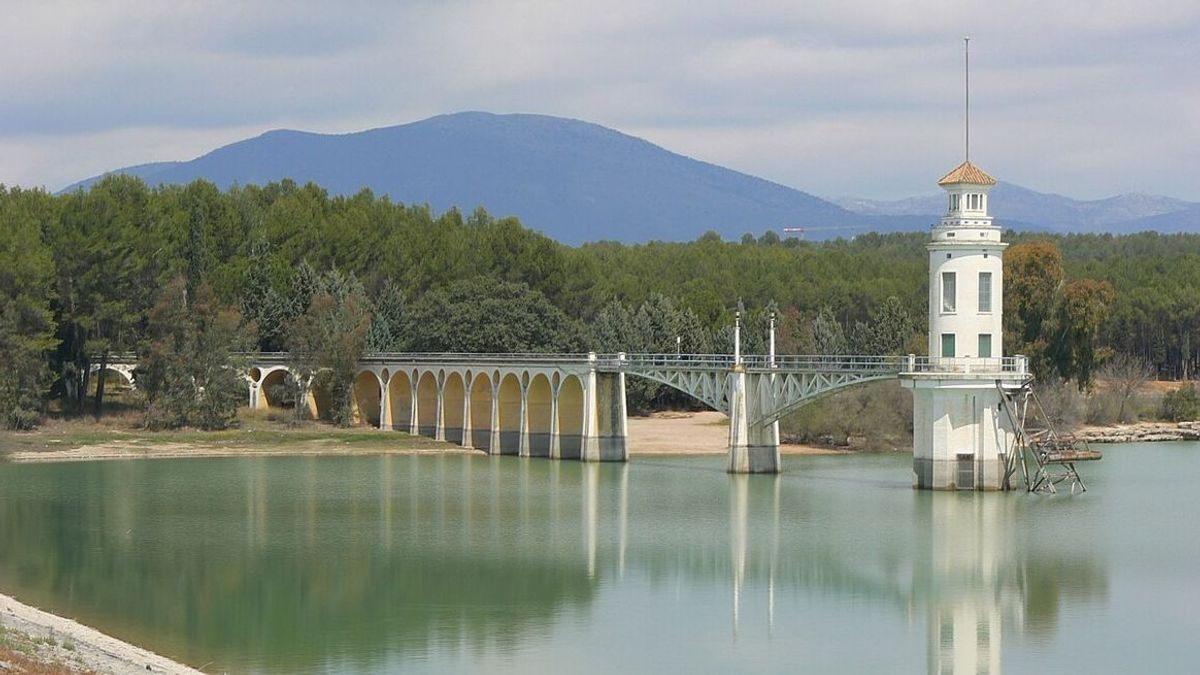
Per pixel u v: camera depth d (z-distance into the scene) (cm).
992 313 16600
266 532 14738
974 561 13038
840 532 14575
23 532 14725
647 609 11275
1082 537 14162
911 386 16738
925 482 16938
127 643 10056
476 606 11412
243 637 10400
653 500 16912
